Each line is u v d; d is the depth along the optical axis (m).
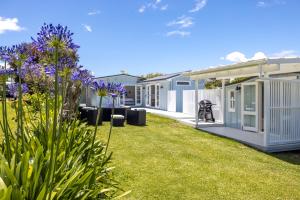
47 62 2.85
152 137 11.12
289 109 9.83
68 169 2.96
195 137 11.35
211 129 13.55
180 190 5.31
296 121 9.94
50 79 3.95
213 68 12.30
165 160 7.52
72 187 2.54
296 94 9.98
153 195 5.00
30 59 2.87
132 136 11.23
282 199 5.07
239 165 7.26
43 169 2.61
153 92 27.61
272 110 9.54
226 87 14.85
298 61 9.47
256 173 6.59
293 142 9.49
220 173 6.49
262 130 12.38
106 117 16.11
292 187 5.68
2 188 2.07
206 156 8.14
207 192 5.27
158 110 24.55
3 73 2.77
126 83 30.02
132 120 15.05
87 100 20.17
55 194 2.27
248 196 5.16
